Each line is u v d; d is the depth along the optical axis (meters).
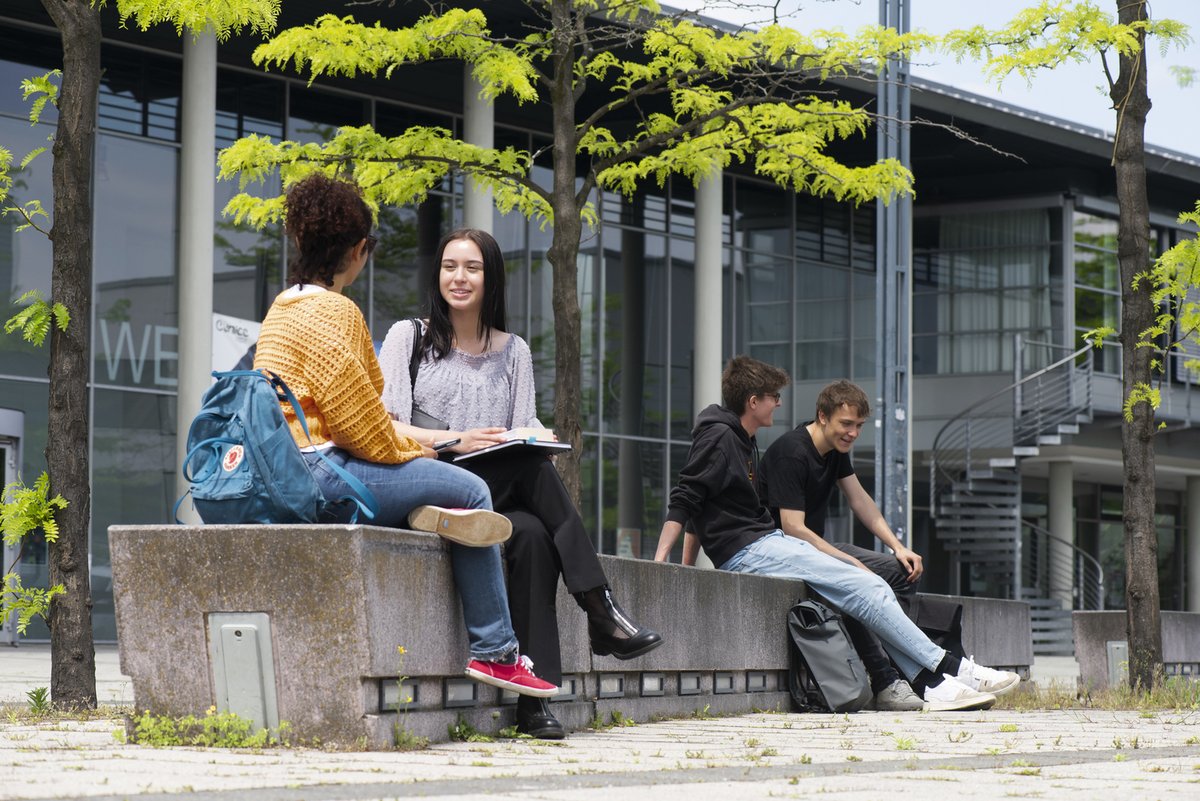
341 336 4.68
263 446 4.55
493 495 5.13
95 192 19.94
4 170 7.18
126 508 19.86
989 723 6.65
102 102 20.14
